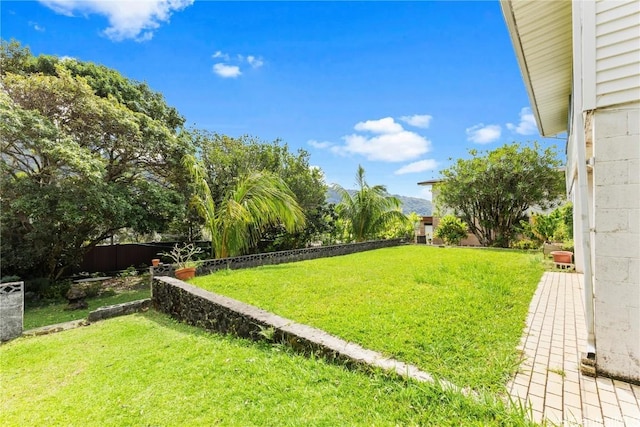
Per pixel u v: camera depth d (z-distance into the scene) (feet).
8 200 23.27
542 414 6.93
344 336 11.11
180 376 9.73
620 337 8.16
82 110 25.22
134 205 28.63
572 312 13.79
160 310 18.81
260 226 31.86
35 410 8.53
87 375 10.48
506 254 35.70
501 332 11.24
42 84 23.50
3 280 26.14
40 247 26.55
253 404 7.97
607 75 8.35
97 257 39.24
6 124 20.13
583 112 8.84
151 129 29.45
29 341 14.26
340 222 52.85
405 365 8.84
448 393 7.30
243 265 28.96
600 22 8.45
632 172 8.06
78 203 23.34
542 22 13.19
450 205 51.70
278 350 10.87
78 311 23.44
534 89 19.95
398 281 20.25
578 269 23.11
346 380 8.62
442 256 34.32
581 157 8.98
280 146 46.93
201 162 35.47
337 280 21.18
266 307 14.96
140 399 8.65
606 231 8.40
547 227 40.09
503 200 45.52
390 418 6.98
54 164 23.86
